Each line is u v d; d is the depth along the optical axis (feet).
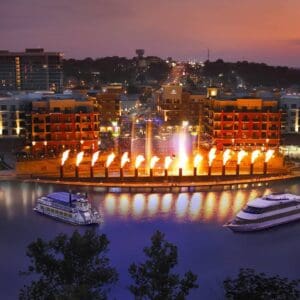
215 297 260.01
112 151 538.88
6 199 418.31
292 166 532.32
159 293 178.50
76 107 554.05
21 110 627.46
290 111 654.53
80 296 160.97
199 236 340.39
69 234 339.77
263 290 173.37
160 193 443.73
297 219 374.22
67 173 490.90
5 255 306.55
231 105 561.84
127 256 305.53
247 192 447.83
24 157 502.38
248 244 330.13
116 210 393.09
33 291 179.11
